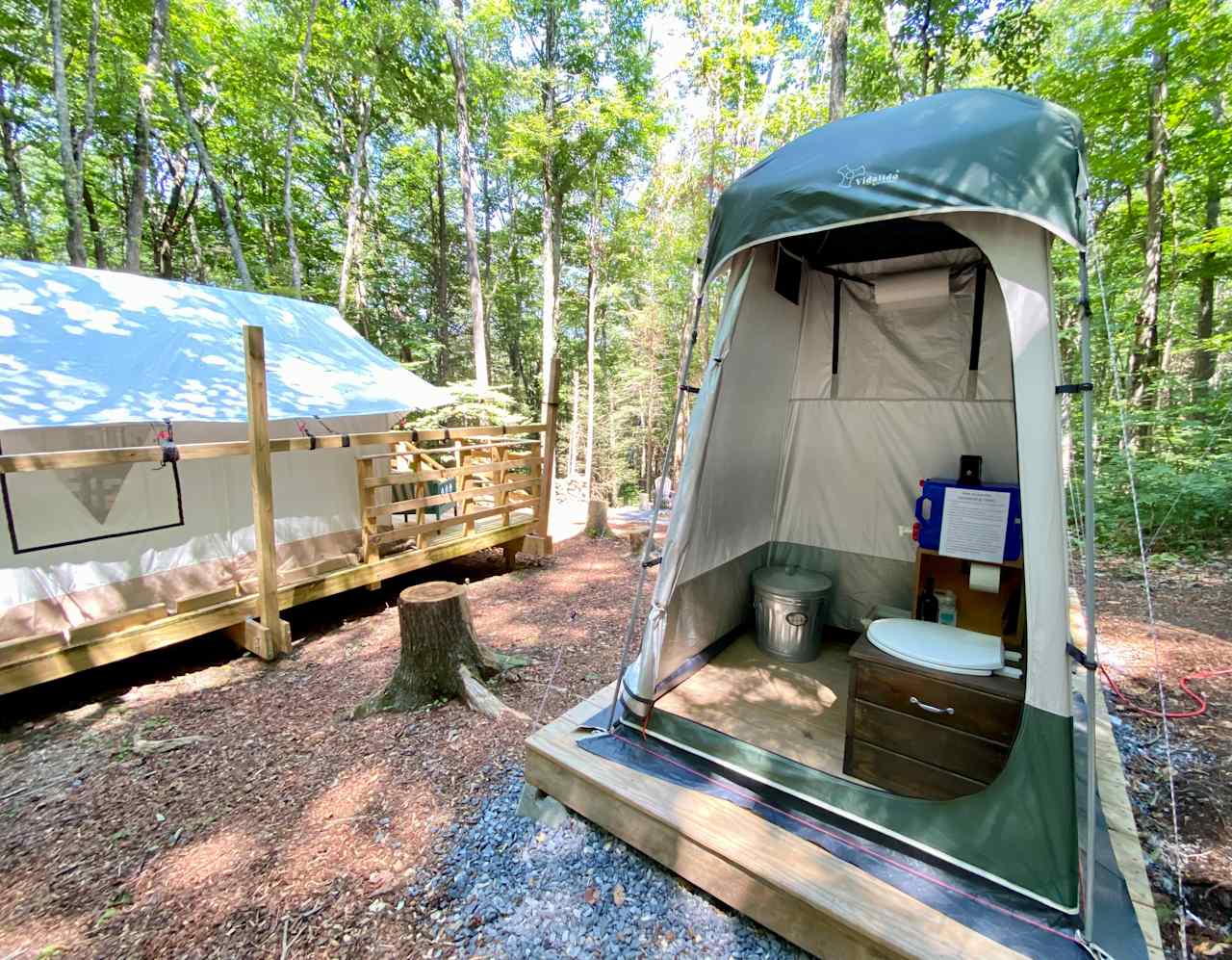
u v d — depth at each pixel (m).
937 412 2.68
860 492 2.95
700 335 10.03
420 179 15.28
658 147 13.08
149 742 2.62
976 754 1.61
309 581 3.95
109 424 3.24
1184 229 7.39
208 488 3.79
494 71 11.91
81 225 7.10
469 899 1.71
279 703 3.01
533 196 16.25
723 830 1.68
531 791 2.12
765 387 2.68
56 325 3.70
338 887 1.76
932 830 1.57
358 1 10.52
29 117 9.08
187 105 9.20
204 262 13.19
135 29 8.44
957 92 1.67
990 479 2.59
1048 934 1.33
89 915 1.68
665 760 2.01
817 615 2.74
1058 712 1.41
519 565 5.76
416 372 16.20
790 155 1.84
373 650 3.73
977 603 2.45
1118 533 5.87
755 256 2.02
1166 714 2.72
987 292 2.48
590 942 1.57
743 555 2.95
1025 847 1.44
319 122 12.44
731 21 9.29
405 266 16.41
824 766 1.84
